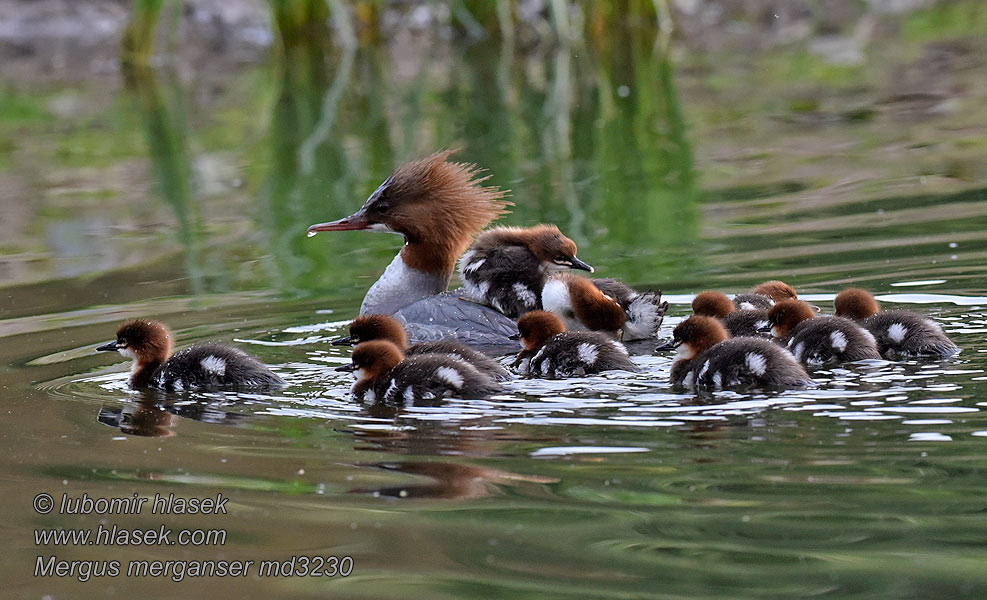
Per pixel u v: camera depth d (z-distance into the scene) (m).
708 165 21.11
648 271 15.16
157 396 11.21
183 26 35.53
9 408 10.80
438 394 10.71
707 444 9.09
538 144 23.59
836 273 14.51
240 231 18.31
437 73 31.38
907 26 35.03
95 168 22.95
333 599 7.08
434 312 13.52
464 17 35.75
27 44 35.69
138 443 9.70
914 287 13.73
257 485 8.67
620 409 10.13
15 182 22.06
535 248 14.01
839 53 31.66
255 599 7.16
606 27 34.97
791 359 10.64
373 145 23.97
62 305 14.67
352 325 12.17
